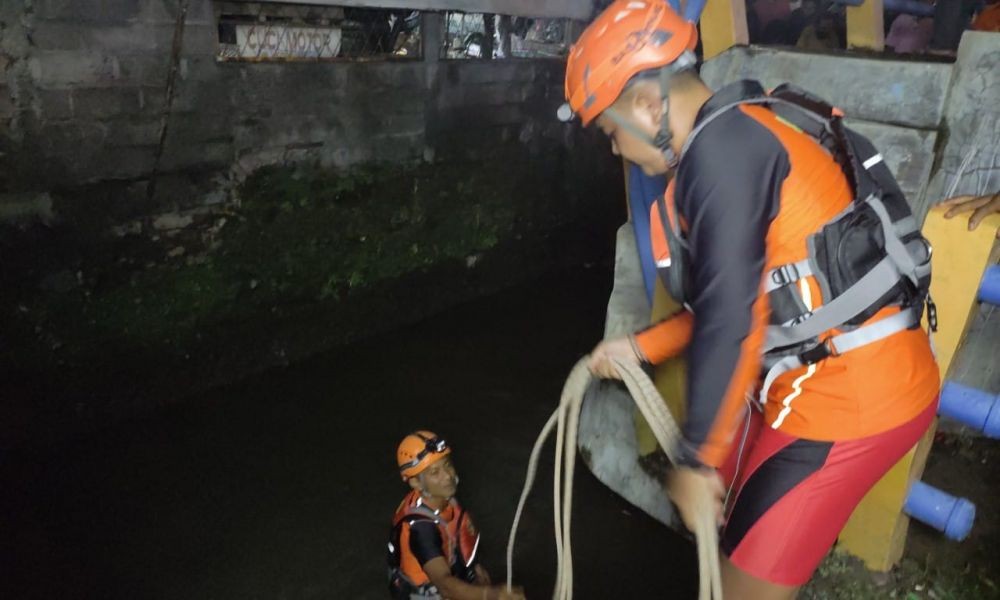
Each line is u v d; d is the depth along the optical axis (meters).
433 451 2.61
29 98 3.57
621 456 3.50
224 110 4.30
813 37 4.57
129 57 3.84
